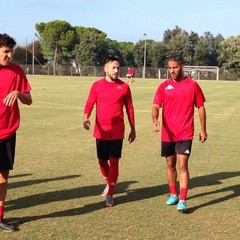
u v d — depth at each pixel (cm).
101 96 620
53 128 1338
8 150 510
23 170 798
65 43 7938
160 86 605
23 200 620
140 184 721
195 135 1260
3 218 537
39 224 524
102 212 574
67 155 941
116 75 621
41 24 8075
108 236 490
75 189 682
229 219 556
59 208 587
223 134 1284
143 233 501
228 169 841
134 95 2847
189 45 8819
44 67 7656
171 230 513
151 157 937
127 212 576
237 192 684
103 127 617
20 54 8062
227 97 2875
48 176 759
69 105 2077
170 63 591
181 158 585
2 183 515
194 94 593
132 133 654
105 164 641
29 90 517
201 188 705
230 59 7400
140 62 8531
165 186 710
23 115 1658
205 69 7350
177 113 591
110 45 8462
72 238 482
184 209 568
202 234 502
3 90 496
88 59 7838
